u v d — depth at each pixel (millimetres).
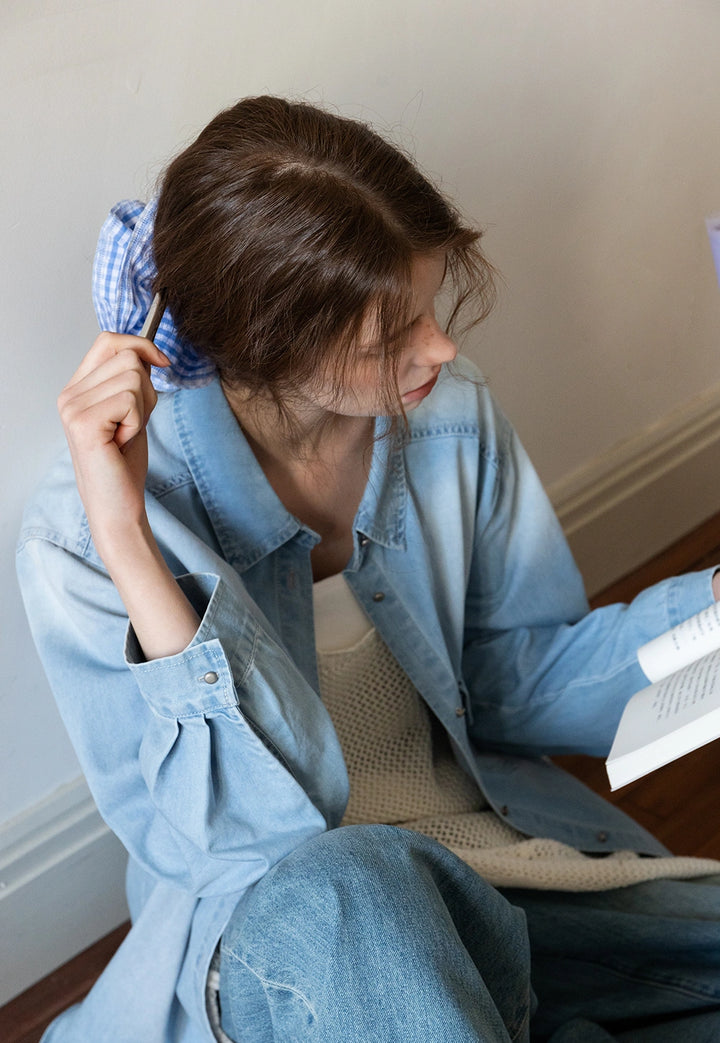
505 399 1586
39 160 989
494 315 1491
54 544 922
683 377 1880
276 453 995
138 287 911
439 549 1106
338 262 772
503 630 1188
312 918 786
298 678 897
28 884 1283
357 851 811
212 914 908
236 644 843
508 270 1478
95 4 964
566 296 1582
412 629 1072
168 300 868
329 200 770
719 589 1040
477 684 1188
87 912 1372
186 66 1048
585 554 1844
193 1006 923
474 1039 727
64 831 1300
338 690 1074
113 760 918
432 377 890
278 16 1093
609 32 1424
